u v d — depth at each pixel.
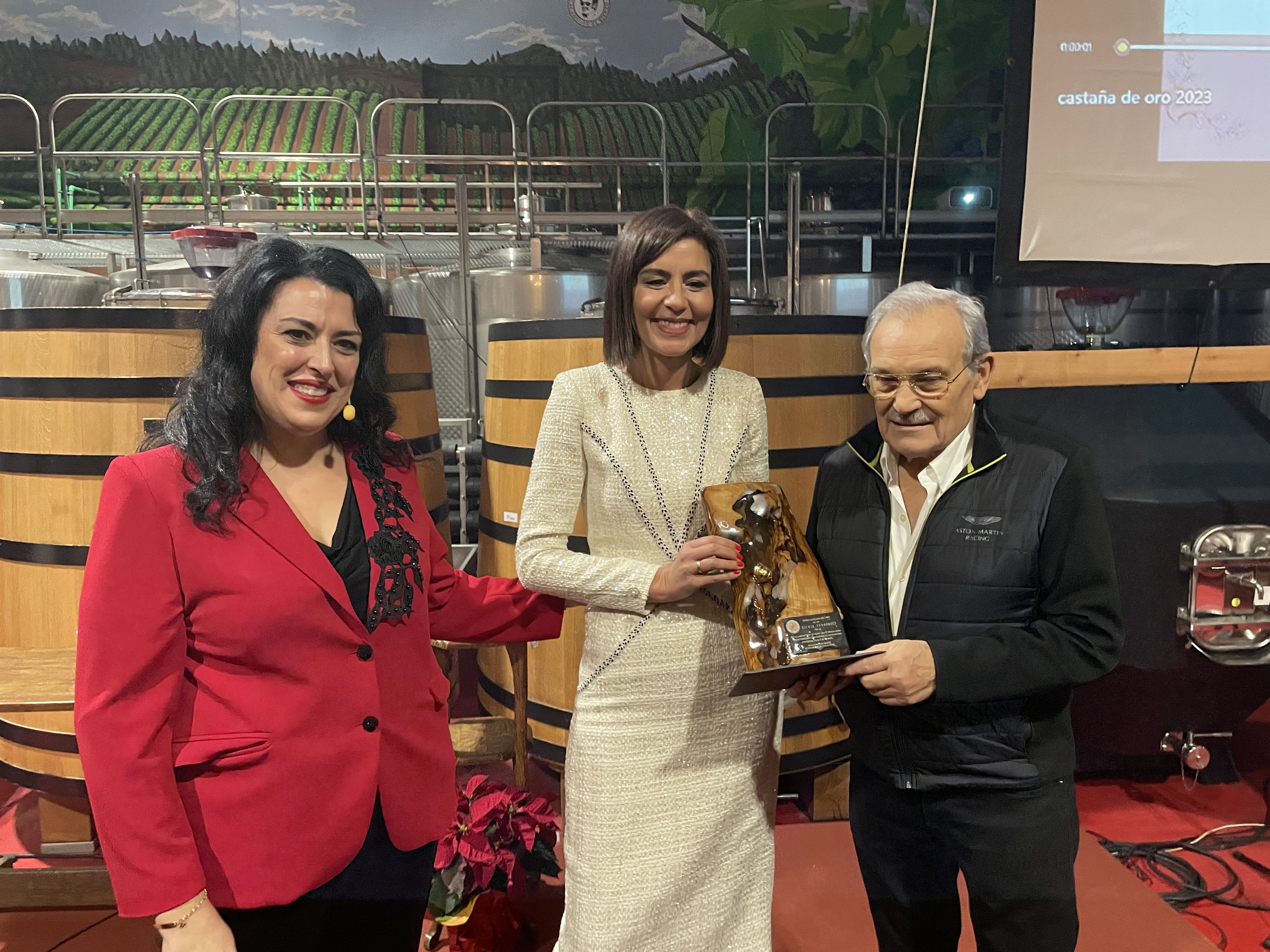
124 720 1.02
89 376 2.25
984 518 1.38
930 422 1.36
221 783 1.08
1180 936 2.09
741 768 1.57
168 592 1.06
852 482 1.54
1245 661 2.78
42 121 6.17
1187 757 2.84
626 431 1.52
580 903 1.51
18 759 2.46
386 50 6.26
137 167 5.20
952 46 3.89
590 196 6.41
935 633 1.40
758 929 1.60
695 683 1.51
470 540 4.22
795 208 5.05
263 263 1.10
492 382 2.71
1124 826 2.76
